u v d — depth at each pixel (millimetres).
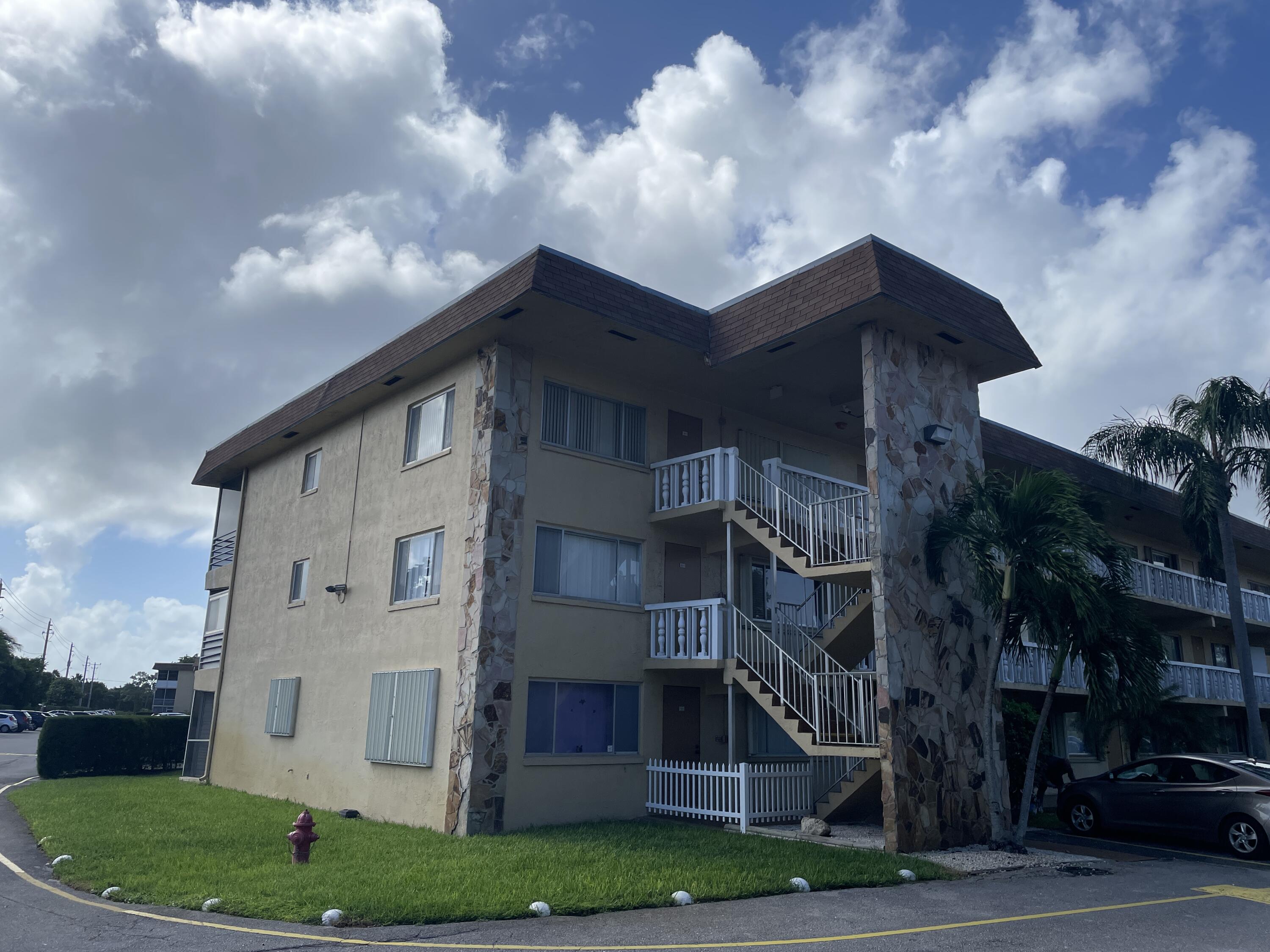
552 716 15070
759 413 19297
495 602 14648
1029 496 13312
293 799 18609
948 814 13305
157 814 15422
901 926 8391
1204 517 19906
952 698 13984
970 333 15023
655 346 15992
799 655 16797
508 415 15469
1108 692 13828
